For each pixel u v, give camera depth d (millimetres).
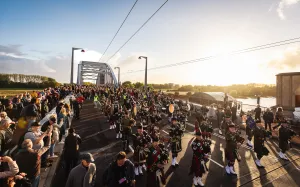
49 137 5418
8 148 6062
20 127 6641
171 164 8008
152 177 5156
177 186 6340
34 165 4375
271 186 6484
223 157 8930
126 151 9297
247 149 10125
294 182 6754
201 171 6297
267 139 11961
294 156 9188
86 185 4012
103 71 107688
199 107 20438
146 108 15445
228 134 7398
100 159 8383
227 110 13828
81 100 22312
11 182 3807
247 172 7461
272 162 8445
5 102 13398
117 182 4188
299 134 12125
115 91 32344
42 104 13266
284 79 18984
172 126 8031
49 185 5863
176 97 35344
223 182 6672
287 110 17922
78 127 14109
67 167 6117
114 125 13898
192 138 11891
